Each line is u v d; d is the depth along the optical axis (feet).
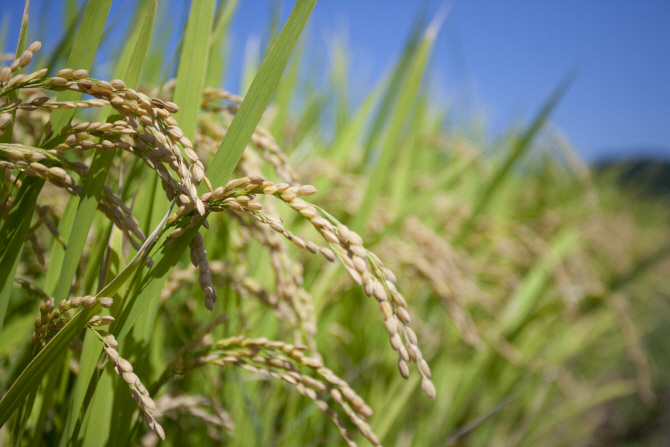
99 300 0.76
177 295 1.56
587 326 4.54
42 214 0.88
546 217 4.39
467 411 3.20
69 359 1.06
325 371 0.90
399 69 2.12
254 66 2.90
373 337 2.44
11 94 0.88
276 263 1.09
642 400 5.57
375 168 1.68
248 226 1.09
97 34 0.87
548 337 3.93
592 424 4.98
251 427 1.55
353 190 2.23
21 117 1.11
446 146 3.62
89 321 0.77
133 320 0.88
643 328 6.73
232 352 0.97
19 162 0.73
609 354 6.00
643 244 7.46
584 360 5.77
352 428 1.99
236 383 1.53
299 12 0.90
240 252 1.38
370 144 2.29
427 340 2.59
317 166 2.16
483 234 2.76
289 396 1.78
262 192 0.76
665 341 6.84
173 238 0.76
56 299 0.87
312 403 1.76
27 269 1.46
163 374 0.99
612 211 7.75
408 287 2.44
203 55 1.01
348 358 2.46
